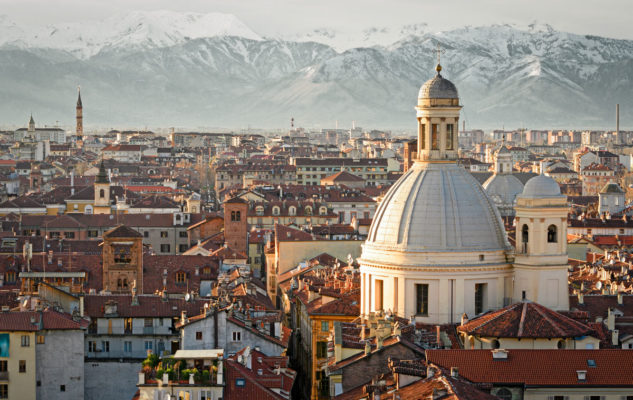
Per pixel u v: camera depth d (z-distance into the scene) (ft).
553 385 536.42
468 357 554.05
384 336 631.56
